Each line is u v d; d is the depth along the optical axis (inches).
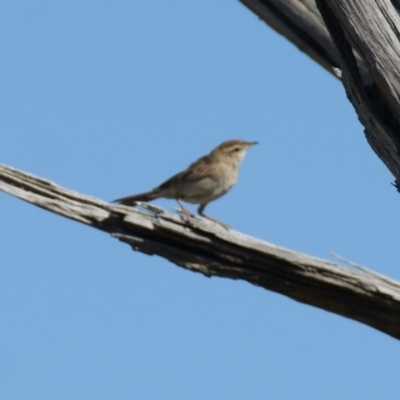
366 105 389.4
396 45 372.5
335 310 385.7
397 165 382.9
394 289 379.2
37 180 388.8
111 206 389.1
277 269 382.0
